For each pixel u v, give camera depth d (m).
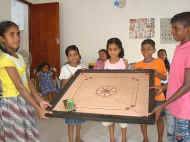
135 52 5.72
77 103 1.81
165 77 2.82
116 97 1.85
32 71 5.29
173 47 5.57
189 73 1.72
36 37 5.72
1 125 2.09
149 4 5.61
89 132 3.50
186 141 1.88
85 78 2.16
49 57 5.69
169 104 1.81
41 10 5.66
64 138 3.30
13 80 1.98
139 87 1.97
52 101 1.86
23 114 2.10
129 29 5.71
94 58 5.84
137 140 3.20
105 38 5.80
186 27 1.79
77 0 5.82
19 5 5.33
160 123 2.91
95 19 5.80
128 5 5.68
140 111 1.66
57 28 5.63
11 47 2.05
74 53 2.99
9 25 2.02
